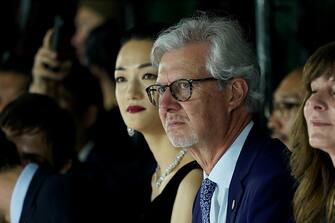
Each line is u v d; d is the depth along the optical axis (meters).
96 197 10.31
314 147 7.55
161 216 9.09
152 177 9.75
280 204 7.92
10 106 10.63
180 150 9.23
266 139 8.39
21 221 9.88
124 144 13.07
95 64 14.02
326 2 14.12
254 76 8.38
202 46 8.25
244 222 8.04
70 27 13.41
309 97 7.62
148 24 9.39
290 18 14.38
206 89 8.20
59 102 12.84
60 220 9.81
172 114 8.26
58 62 12.91
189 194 8.93
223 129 8.31
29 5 15.56
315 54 7.61
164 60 8.33
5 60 14.35
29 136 10.53
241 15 13.58
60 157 10.73
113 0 16.83
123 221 10.38
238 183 8.20
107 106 14.05
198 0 14.57
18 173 10.00
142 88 9.23
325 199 7.69
